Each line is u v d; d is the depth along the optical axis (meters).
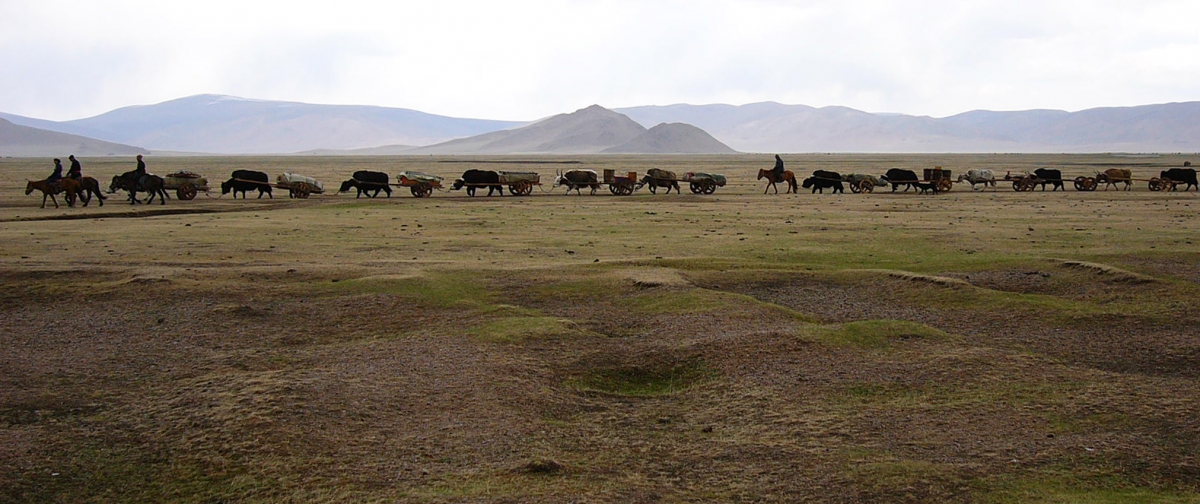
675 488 7.66
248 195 50.06
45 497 7.50
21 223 31.48
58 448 8.59
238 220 33.25
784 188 62.75
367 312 15.04
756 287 17.88
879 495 7.41
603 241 26.30
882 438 8.87
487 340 12.82
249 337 13.47
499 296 16.66
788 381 10.96
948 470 7.92
